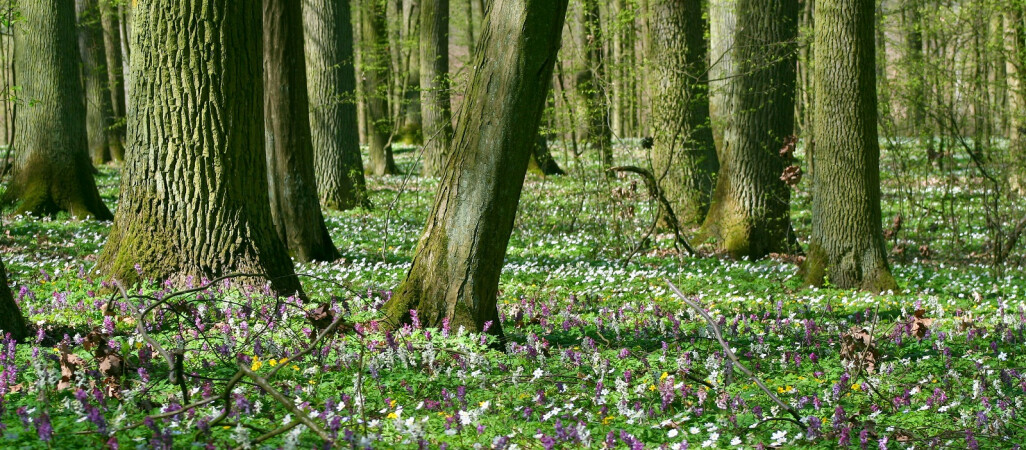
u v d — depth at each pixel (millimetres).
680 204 18750
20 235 14750
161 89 9414
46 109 17953
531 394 5906
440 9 29312
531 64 7297
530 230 18000
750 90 16344
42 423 4098
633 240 16406
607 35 19078
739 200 16547
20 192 17953
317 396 5621
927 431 5664
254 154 9750
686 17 18281
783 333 8609
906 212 20766
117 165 33688
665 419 5480
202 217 9492
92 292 9148
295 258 13391
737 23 16625
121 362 5113
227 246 9500
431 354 6180
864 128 12531
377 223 18984
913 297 11977
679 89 18422
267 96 13094
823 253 12914
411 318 7613
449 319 7605
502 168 7465
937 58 18125
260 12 9781
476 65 7523
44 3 17766
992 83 19625
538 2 7176
